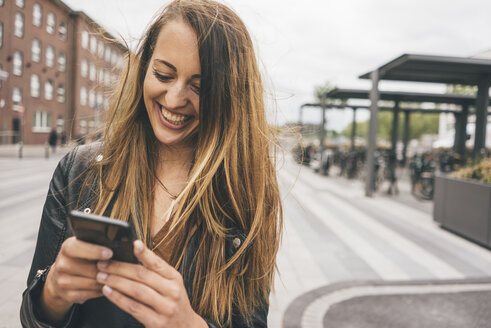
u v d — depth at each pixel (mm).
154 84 776
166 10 796
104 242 519
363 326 3016
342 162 15266
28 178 10430
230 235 834
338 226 6352
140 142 882
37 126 29859
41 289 697
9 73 26391
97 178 867
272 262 896
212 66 754
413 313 3250
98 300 768
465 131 16391
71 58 33594
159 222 846
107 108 1031
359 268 4359
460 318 3174
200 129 799
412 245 5316
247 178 843
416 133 43531
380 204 8625
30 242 4613
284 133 1097
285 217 6906
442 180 6398
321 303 3408
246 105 835
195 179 792
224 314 821
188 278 803
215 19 765
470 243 5477
